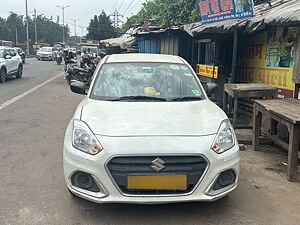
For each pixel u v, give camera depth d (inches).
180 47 478.6
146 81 173.9
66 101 417.7
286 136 217.8
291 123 169.0
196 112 147.5
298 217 136.3
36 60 1619.1
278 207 144.3
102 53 1005.8
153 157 120.8
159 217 133.4
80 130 133.3
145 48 670.5
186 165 122.2
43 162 194.5
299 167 191.2
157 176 120.5
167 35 511.5
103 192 123.2
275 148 231.0
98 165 122.3
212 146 125.6
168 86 172.4
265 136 238.1
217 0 316.8
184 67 189.2
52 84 598.2
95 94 166.6
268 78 290.0
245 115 316.5
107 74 178.1
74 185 129.8
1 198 147.6
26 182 165.5
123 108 148.9
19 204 142.5
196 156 122.7
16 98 426.9
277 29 273.0
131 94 165.6
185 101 163.5
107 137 125.6
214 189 126.6
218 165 125.3
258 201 149.4
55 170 182.1
